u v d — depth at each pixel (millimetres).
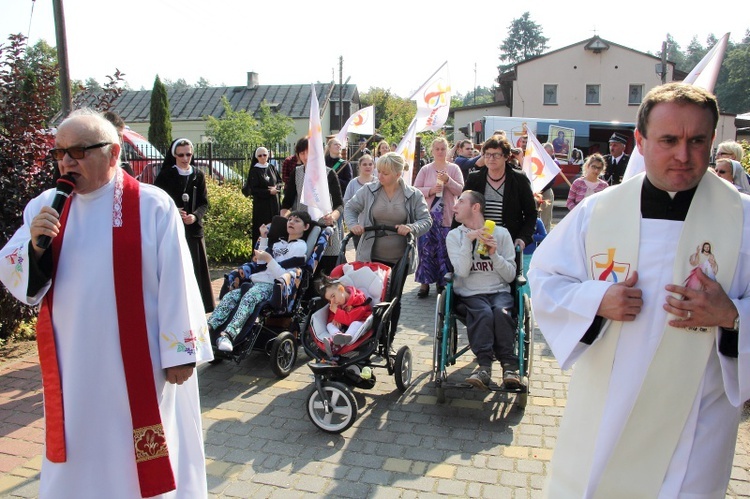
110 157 2459
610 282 2002
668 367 1926
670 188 1928
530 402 4539
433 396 4660
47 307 2445
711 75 3379
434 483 3449
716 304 1806
